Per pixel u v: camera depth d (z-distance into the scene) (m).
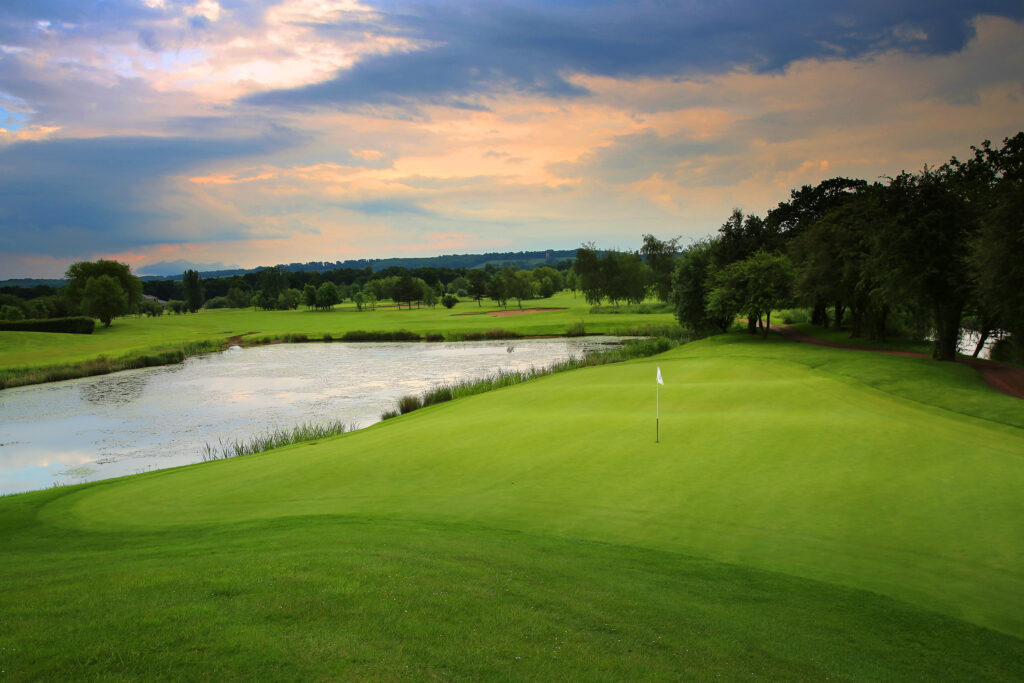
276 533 11.42
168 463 26.30
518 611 7.67
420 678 5.89
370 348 75.25
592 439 18.77
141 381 51.25
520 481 14.95
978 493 12.59
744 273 58.44
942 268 36.09
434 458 17.50
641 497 13.35
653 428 19.75
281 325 112.88
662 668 6.54
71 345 76.12
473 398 31.16
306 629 6.79
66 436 31.78
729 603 8.47
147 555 10.15
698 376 33.25
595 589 8.67
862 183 74.94
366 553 9.73
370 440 20.94
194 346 75.19
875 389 27.09
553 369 45.38
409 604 7.61
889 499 12.49
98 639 6.41
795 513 12.02
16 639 6.39
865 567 9.71
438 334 84.12
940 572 9.46
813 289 53.81
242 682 5.63
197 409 38.50
